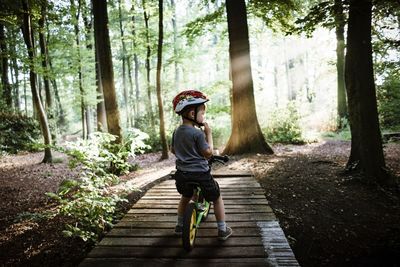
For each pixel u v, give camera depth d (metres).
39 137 21.23
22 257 4.81
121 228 4.54
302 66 28.16
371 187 7.04
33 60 12.34
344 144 13.65
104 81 9.52
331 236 5.50
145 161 12.95
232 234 4.19
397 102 16.22
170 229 4.46
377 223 5.81
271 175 8.20
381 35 9.23
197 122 3.75
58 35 18.52
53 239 5.31
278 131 16.38
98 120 21.61
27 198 7.99
